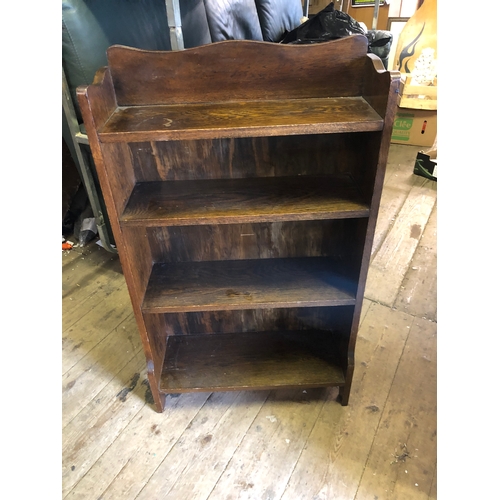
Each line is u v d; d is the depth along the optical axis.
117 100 1.04
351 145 1.19
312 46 0.97
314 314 1.55
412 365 1.58
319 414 1.41
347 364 1.34
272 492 1.20
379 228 2.39
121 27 1.53
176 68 1.00
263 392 1.50
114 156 1.03
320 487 1.21
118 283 2.06
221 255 1.41
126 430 1.38
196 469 1.27
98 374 1.59
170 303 1.22
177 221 1.04
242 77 1.01
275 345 1.52
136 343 1.72
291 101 1.04
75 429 1.39
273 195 1.13
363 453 1.30
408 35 3.20
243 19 1.96
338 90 1.04
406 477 1.23
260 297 1.23
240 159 1.21
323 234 1.36
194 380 1.40
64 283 2.06
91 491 1.22
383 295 1.93
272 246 1.39
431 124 3.29
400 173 2.99
